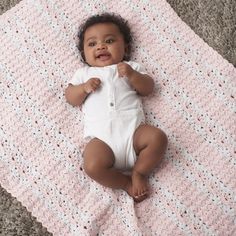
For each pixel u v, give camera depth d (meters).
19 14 1.47
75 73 1.38
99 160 1.24
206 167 1.33
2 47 1.44
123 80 1.34
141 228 1.27
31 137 1.37
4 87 1.41
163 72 1.42
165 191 1.30
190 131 1.37
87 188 1.32
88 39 1.36
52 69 1.43
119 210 1.29
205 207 1.29
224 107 1.38
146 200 1.30
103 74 1.33
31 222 1.32
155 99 1.40
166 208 1.29
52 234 1.31
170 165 1.33
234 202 1.29
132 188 1.28
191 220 1.27
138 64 1.38
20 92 1.41
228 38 1.46
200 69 1.42
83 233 1.27
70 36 1.45
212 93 1.39
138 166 1.26
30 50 1.44
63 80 1.42
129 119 1.29
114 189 1.31
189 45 1.44
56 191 1.32
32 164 1.34
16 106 1.39
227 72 1.40
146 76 1.35
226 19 1.47
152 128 1.27
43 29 1.46
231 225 1.27
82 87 1.31
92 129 1.29
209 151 1.34
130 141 1.27
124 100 1.31
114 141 1.26
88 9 1.48
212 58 1.42
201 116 1.38
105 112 1.29
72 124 1.38
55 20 1.46
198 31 1.47
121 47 1.37
